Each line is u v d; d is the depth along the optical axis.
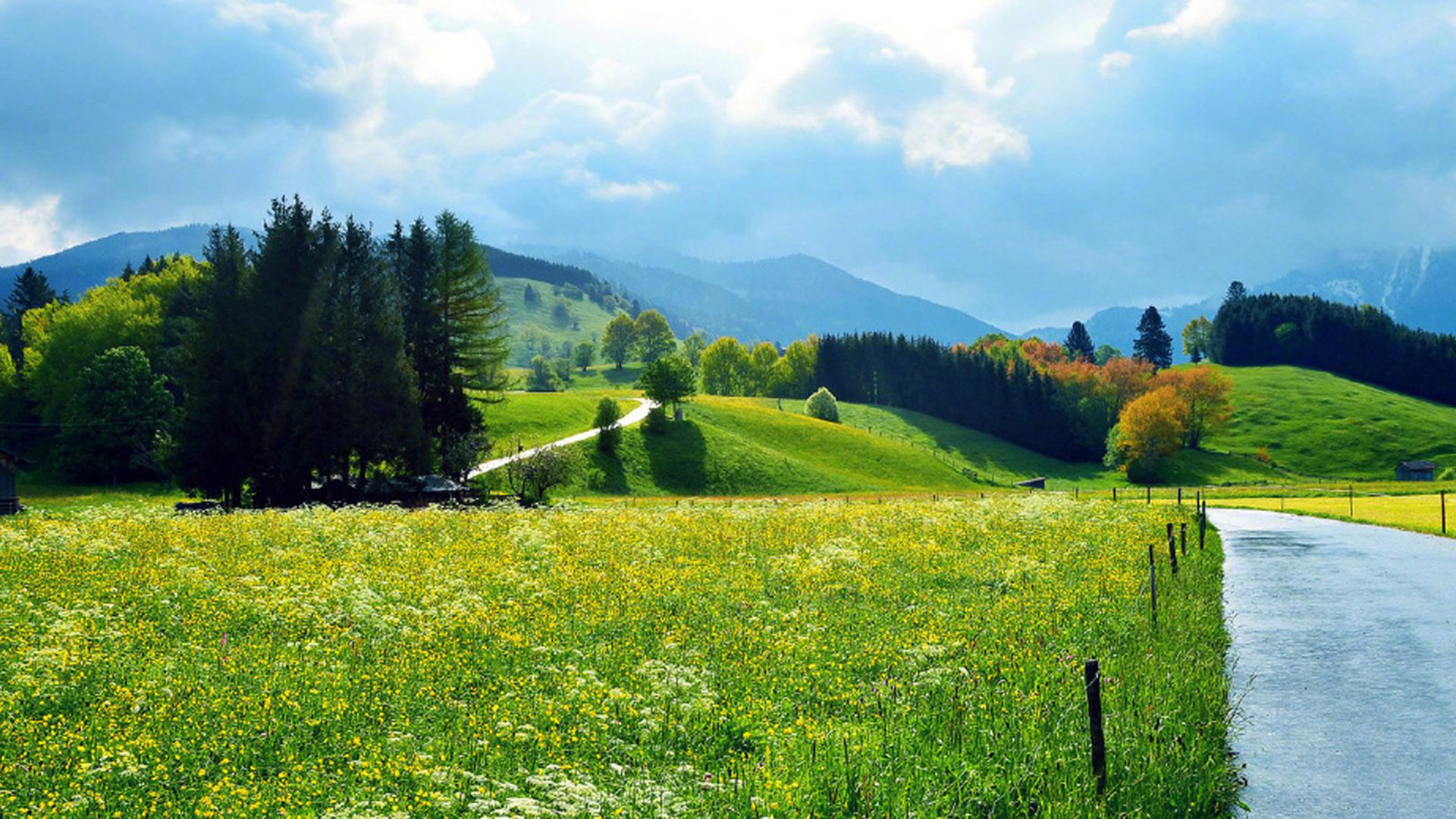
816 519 39.16
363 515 39.06
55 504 73.38
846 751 9.05
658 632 15.98
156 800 8.39
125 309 106.06
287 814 8.03
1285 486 121.00
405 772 8.88
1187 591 21.95
